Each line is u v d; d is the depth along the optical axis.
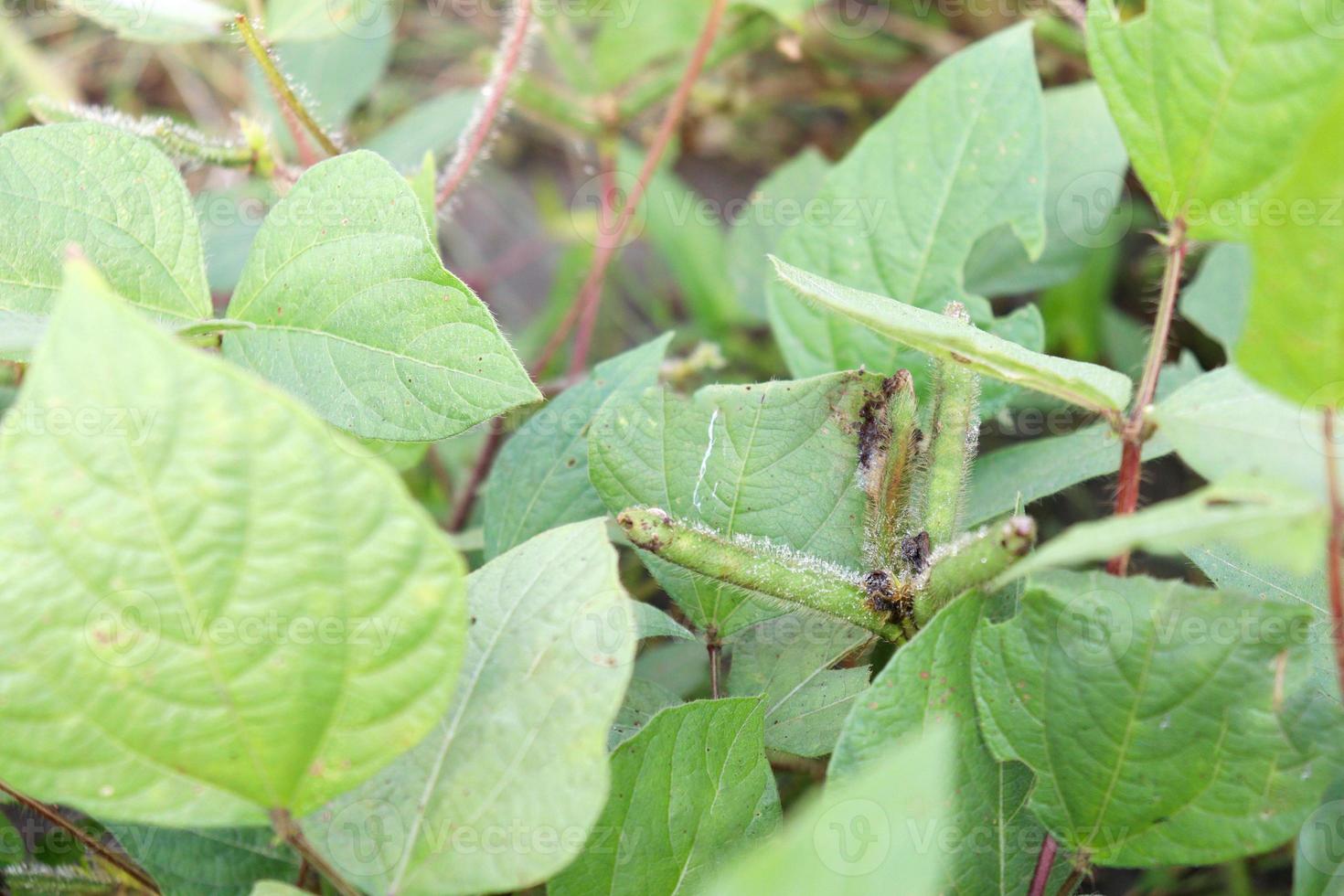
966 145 0.50
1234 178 0.41
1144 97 0.42
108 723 0.37
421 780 0.39
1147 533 0.37
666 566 0.44
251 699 0.38
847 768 0.40
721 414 0.44
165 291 0.44
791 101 0.81
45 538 0.37
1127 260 0.75
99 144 0.44
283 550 0.37
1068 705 0.40
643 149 0.80
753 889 0.35
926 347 0.41
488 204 0.91
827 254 0.51
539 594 0.40
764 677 0.45
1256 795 0.40
